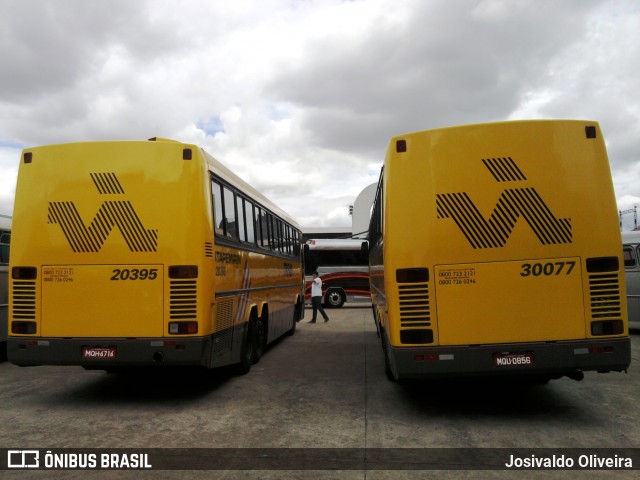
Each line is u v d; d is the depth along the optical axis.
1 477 4.16
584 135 5.47
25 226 6.50
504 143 5.46
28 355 6.34
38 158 6.59
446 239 5.44
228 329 7.35
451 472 4.21
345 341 12.78
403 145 5.64
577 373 5.67
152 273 6.26
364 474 4.19
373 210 11.30
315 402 6.59
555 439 5.02
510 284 5.35
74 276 6.34
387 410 6.18
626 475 4.14
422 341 5.41
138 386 7.65
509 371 5.29
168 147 6.48
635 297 13.88
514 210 5.39
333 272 24.89
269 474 4.20
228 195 7.60
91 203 6.41
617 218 5.38
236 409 6.27
